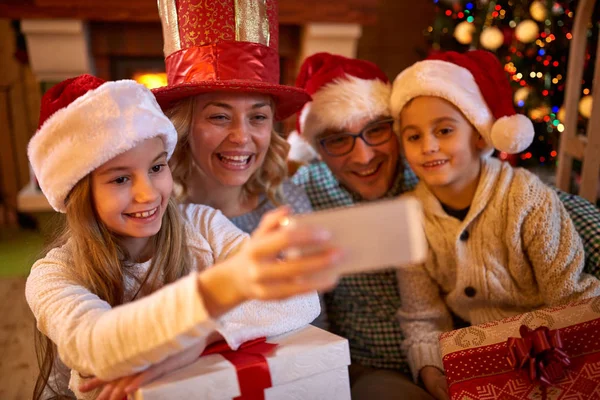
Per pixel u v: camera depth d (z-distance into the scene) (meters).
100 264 0.82
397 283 1.25
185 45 1.07
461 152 1.09
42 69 2.86
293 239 0.48
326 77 1.26
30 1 2.69
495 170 1.10
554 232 1.05
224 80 1.04
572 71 1.45
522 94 2.51
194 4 1.04
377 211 0.51
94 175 0.78
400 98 1.12
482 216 1.09
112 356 0.63
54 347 0.90
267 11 1.09
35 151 0.79
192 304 0.57
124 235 0.87
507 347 0.87
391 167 1.29
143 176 0.80
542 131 2.58
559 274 1.04
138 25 2.96
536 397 0.82
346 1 2.90
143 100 0.79
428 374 1.09
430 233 1.13
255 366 0.73
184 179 1.17
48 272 0.81
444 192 1.14
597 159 1.33
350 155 1.27
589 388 0.82
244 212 1.23
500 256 1.09
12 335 1.85
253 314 0.82
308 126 1.30
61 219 0.92
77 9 2.73
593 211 1.17
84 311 0.71
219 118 1.09
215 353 0.78
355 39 3.01
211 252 0.93
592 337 0.86
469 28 2.63
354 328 1.29
